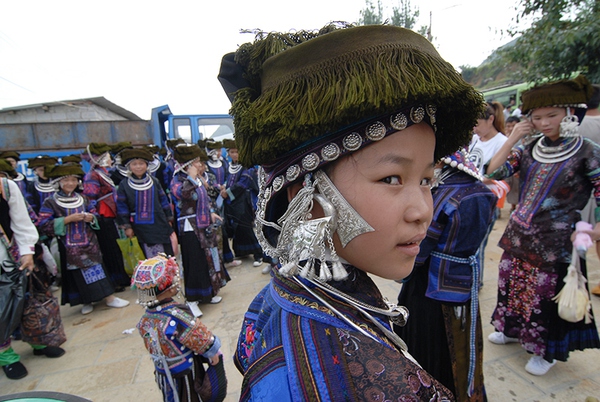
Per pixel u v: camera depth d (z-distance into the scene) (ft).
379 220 1.68
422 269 5.27
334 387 1.50
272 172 1.94
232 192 13.89
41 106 42.16
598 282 9.96
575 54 14.26
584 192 6.16
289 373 1.57
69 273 11.23
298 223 1.81
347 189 1.70
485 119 9.50
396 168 1.66
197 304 10.69
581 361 7.20
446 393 1.64
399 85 1.48
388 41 1.62
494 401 6.32
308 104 1.57
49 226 10.44
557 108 6.05
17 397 3.27
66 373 8.35
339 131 1.64
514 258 7.03
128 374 8.19
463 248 4.83
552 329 6.52
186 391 5.49
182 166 10.48
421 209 1.73
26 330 8.66
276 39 1.96
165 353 5.35
